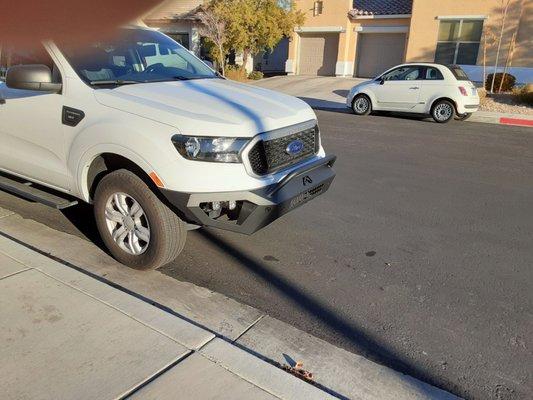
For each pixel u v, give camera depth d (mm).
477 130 12156
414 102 13539
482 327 3279
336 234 4789
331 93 19859
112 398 2369
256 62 30781
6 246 3898
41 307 3098
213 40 22422
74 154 3752
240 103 3768
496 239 4836
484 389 2699
